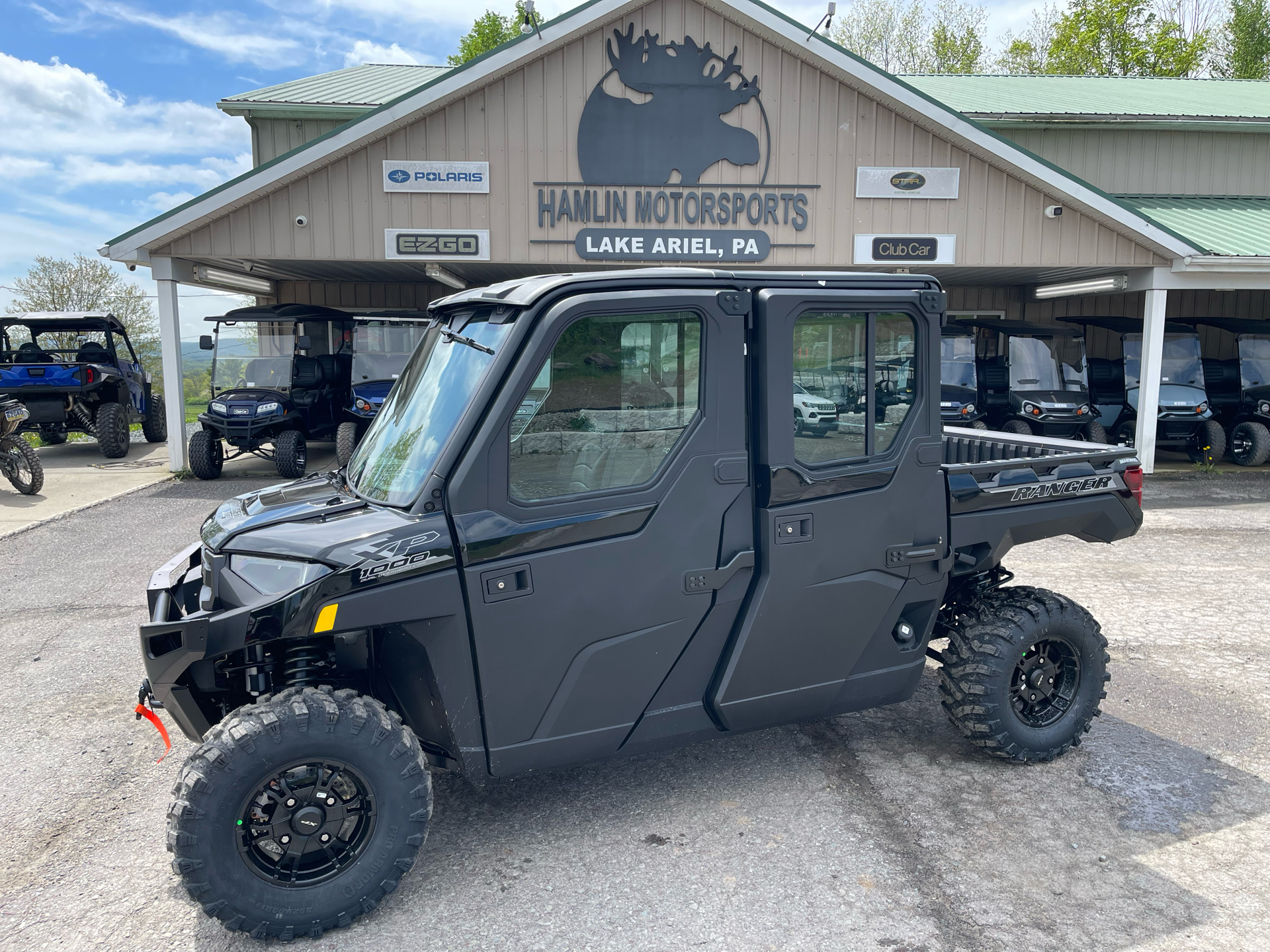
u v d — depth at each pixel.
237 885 2.74
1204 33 38.91
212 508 10.55
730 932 2.85
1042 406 13.79
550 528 3.03
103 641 5.94
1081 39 38.50
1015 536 4.02
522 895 3.08
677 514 3.21
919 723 4.52
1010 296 19.89
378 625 2.84
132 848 3.48
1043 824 3.52
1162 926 2.87
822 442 3.40
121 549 8.49
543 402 3.01
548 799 3.78
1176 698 4.85
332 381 13.73
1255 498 11.40
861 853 3.32
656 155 12.49
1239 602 6.75
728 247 12.78
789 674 3.54
